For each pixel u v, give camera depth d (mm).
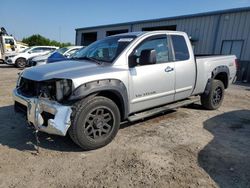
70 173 3049
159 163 3346
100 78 3572
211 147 3928
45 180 2887
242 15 15070
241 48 15352
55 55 9422
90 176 2994
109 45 4445
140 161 3385
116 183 2863
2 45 20422
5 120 4922
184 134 4449
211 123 5145
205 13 17016
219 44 16594
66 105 3348
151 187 2807
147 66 4258
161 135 4363
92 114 3600
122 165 3270
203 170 3209
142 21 21953
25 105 3654
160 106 4875
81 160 3385
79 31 30562
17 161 3303
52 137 4133
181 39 5039
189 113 5848
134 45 4176
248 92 9477
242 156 3648
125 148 3787
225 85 6418
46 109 3365
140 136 4289
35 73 3682
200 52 17938
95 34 31297
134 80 4039
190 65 5078
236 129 4836
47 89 3432
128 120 4141
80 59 4418
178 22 19281
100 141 3713
